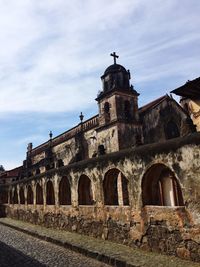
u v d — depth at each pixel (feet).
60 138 110.73
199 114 50.08
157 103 90.48
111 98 84.02
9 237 56.29
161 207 33.12
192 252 29.12
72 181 53.21
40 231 57.77
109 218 41.93
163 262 29.27
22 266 33.99
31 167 123.34
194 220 28.99
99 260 34.40
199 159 28.60
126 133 81.10
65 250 41.16
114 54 90.33
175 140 31.37
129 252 34.47
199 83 41.06
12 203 92.48
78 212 50.57
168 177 39.93
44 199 66.23
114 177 44.06
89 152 92.43
